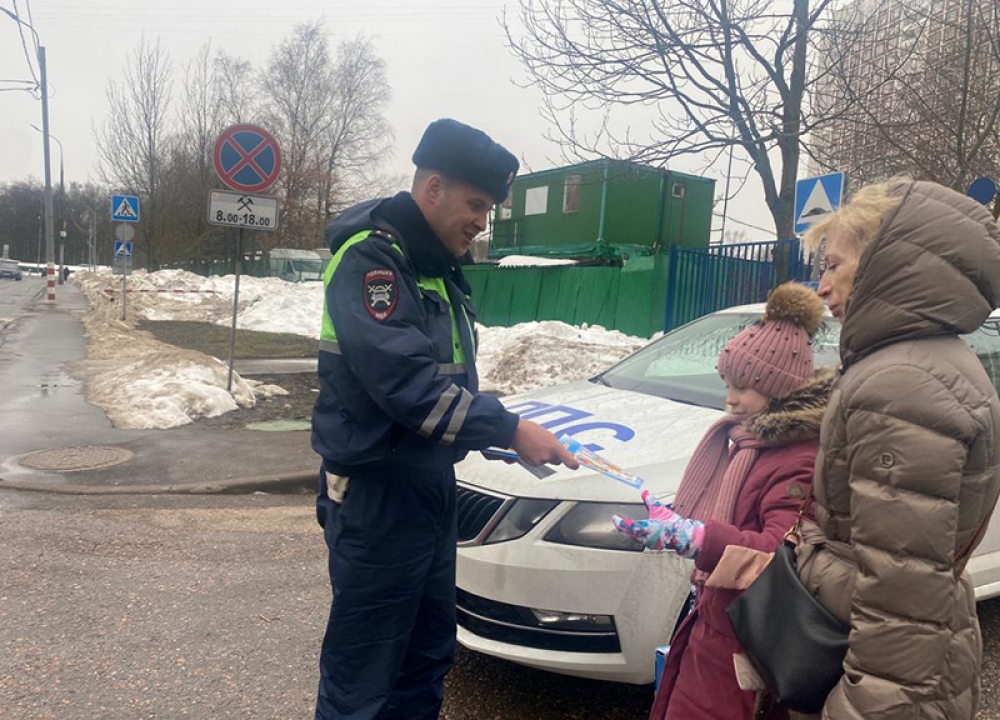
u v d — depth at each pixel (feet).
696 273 42.63
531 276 61.98
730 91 33.30
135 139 130.41
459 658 11.73
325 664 7.53
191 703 10.11
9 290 124.57
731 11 33.32
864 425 4.96
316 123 148.25
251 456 22.17
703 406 12.51
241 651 11.47
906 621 4.74
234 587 13.71
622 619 9.30
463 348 7.48
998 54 30.25
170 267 137.90
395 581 7.22
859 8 33.37
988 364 12.67
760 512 6.32
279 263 119.85
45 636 11.70
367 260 6.70
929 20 32.09
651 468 10.02
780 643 5.50
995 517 11.73
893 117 33.01
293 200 143.23
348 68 150.00
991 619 13.35
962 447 4.73
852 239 5.82
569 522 9.61
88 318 69.46
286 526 17.01
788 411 6.29
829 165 35.58
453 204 7.07
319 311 72.79
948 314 4.93
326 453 7.05
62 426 25.16
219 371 31.22
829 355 12.30
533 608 9.53
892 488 4.79
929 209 4.98
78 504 18.01
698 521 6.23
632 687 10.96
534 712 10.28
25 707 9.88
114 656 11.21
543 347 39.52
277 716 9.89
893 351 5.04
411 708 8.01
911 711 4.75
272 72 148.56
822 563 5.54
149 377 29.76
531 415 12.44
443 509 7.52
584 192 67.72
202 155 134.10
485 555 9.89
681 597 9.29
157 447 22.88
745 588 5.87
